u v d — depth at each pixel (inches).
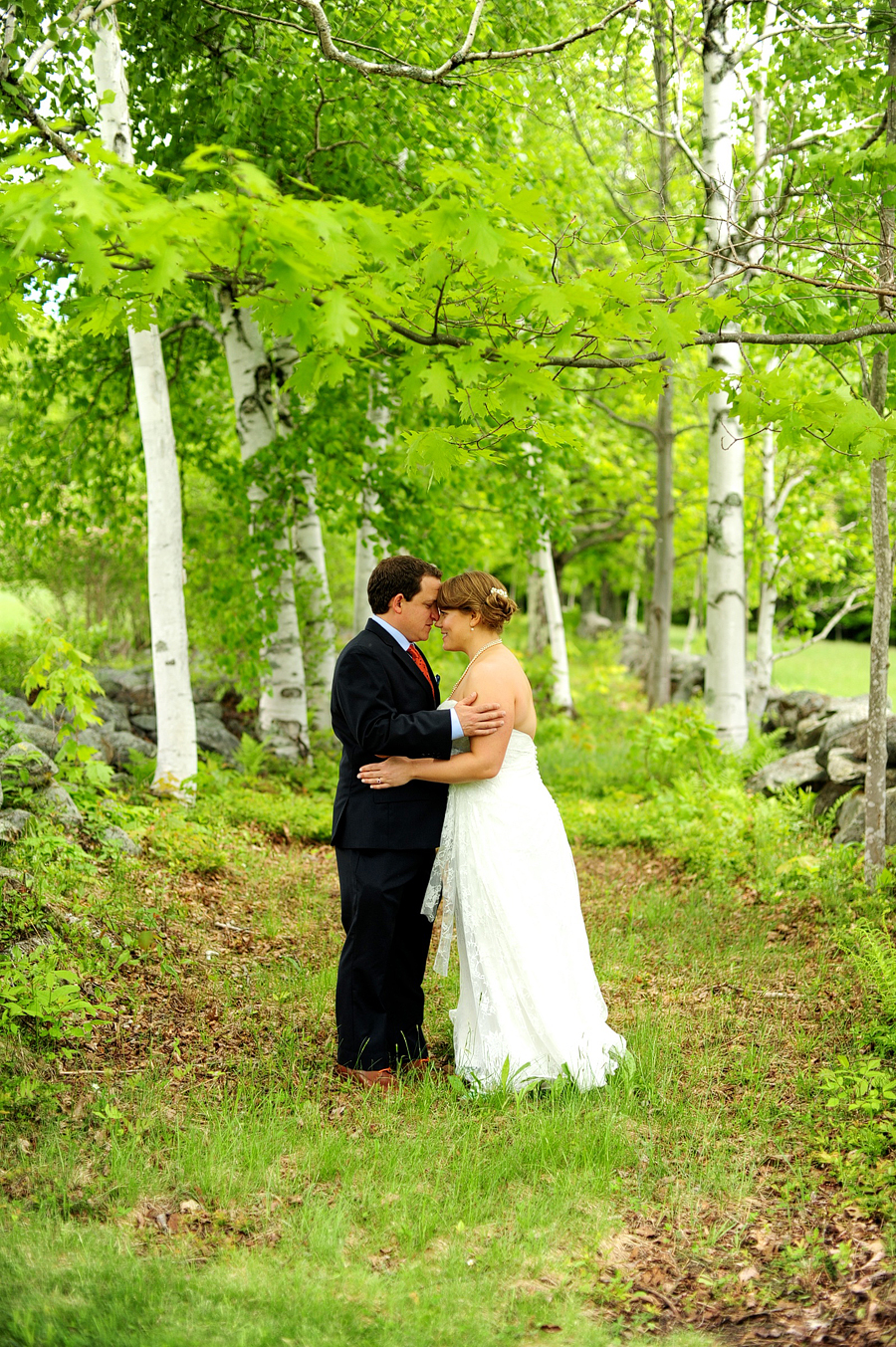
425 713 138.9
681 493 615.2
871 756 213.2
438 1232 106.4
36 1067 133.3
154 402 283.0
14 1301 88.2
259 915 215.8
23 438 372.5
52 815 210.7
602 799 359.9
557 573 806.5
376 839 143.3
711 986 179.8
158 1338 84.2
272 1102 133.7
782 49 222.7
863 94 213.3
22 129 120.3
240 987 174.7
